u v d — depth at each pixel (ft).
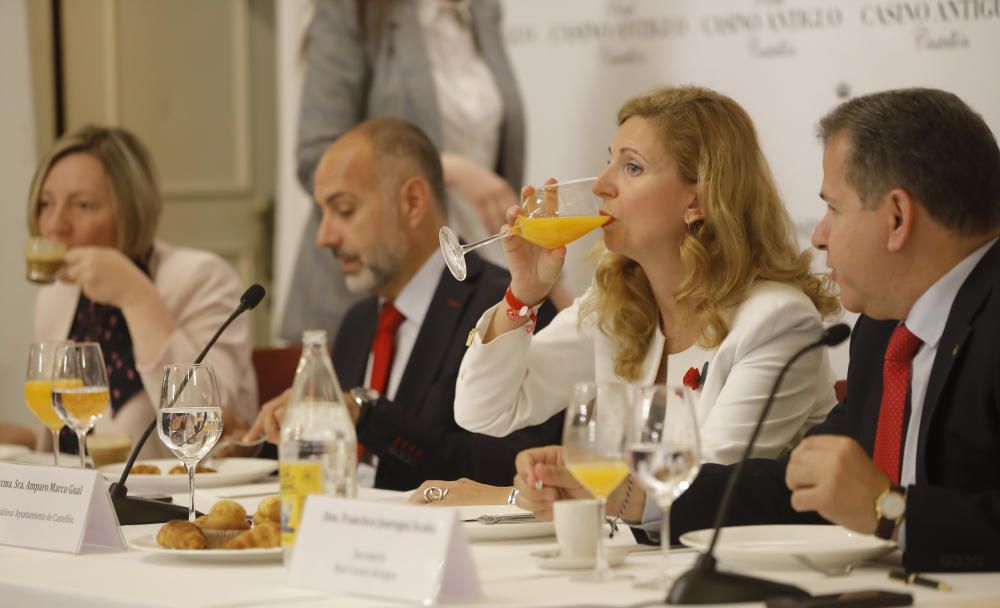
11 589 6.39
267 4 25.54
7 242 20.77
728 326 9.29
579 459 6.07
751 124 9.59
